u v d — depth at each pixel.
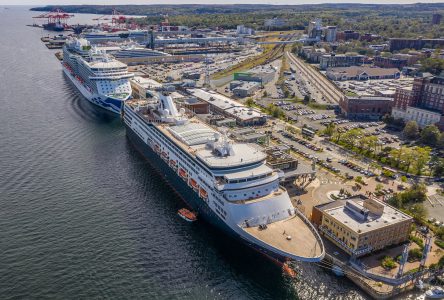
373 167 157.12
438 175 151.38
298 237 97.75
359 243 100.44
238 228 100.50
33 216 115.12
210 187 110.69
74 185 135.25
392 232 105.88
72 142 175.62
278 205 106.69
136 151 170.12
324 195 132.50
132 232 110.50
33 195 126.94
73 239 105.75
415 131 192.75
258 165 116.81
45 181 136.88
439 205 128.88
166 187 138.50
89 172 146.12
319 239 96.69
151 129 151.38
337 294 91.94
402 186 140.50
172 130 141.25
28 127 190.88
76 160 156.50
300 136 191.00
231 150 119.56
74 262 97.06
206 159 114.31
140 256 100.81
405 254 93.69
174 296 89.00
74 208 120.69
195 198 120.50
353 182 143.25
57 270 94.00
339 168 155.38
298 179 144.62
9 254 98.31
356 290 93.19
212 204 110.81
